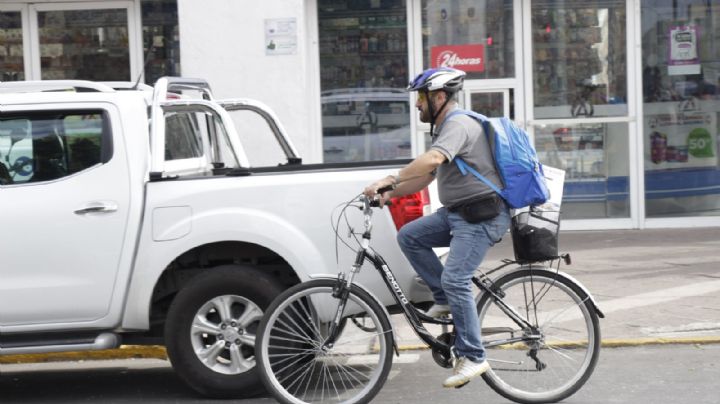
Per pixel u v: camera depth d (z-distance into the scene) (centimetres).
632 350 855
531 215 670
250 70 1373
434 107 660
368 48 1477
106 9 1478
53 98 736
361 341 690
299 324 670
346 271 709
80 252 713
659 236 1425
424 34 1477
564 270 1188
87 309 716
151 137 732
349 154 1487
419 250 674
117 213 715
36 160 728
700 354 834
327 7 1470
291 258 705
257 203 712
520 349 684
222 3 1366
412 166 632
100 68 1487
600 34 1479
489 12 1478
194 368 721
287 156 885
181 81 828
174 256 711
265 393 739
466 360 655
